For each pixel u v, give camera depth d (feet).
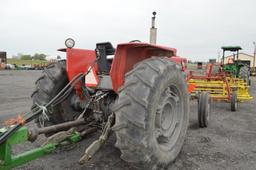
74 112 12.10
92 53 11.86
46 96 10.90
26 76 70.85
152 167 8.80
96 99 10.39
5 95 31.78
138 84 8.38
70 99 11.97
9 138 6.83
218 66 38.04
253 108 25.27
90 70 10.86
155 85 8.49
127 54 9.82
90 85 10.92
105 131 9.02
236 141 14.12
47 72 11.42
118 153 11.48
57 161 10.71
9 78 62.23
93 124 10.75
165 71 9.09
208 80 26.55
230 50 47.09
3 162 6.76
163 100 9.54
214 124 17.90
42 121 11.16
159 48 10.37
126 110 8.11
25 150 11.95
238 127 17.26
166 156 9.50
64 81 11.55
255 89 47.01
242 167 10.68
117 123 8.20
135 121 8.02
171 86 10.03
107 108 10.44
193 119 19.24
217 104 27.20
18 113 20.47
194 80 27.17
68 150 11.74
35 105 10.92
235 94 22.86
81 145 12.23
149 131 8.28
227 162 11.14
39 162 10.61
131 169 9.93
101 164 10.41
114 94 10.74
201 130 16.21
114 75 9.43
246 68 46.16
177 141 10.57
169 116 10.39
